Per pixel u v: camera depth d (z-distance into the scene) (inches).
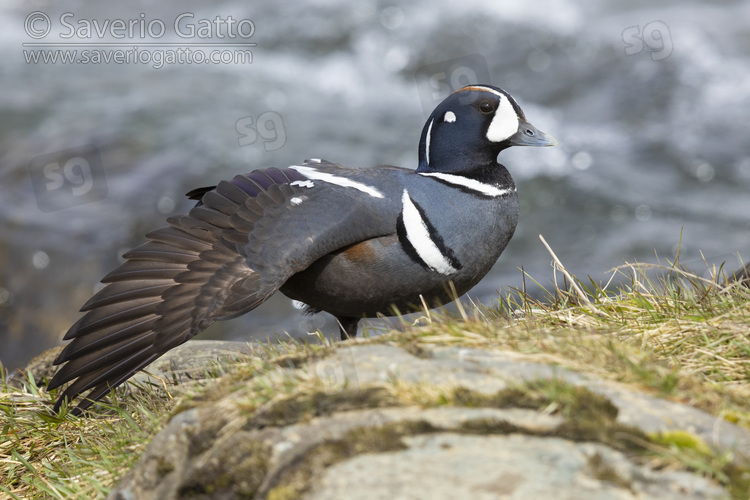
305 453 206.5
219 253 311.7
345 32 1136.2
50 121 911.7
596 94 1000.9
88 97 977.5
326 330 627.8
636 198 815.1
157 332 290.7
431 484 189.9
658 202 808.3
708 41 1084.5
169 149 863.7
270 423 220.5
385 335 263.7
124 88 1002.7
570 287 337.7
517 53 1075.9
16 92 987.3
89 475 274.7
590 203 810.2
